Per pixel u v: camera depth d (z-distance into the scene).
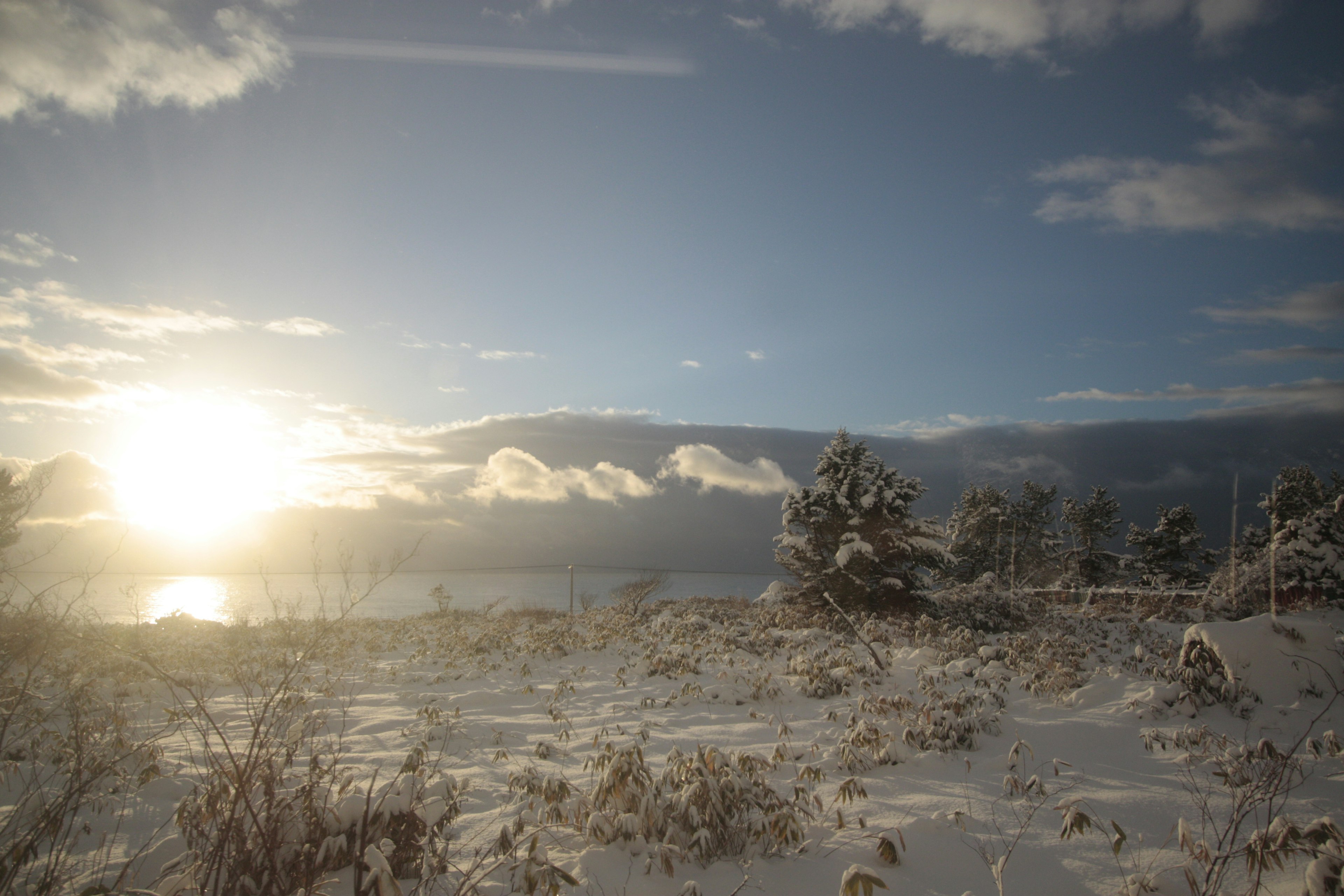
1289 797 4.83
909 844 4.36
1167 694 7.12
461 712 9.14
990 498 34.53
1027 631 15.14
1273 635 7.52
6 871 3.36
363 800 3.74
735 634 14.09
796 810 4.62
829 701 8.99
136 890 3.03
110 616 9.13
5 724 4.74
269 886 3.22
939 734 6.41
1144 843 4.34
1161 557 33.38
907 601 18.33
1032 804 5.03
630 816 4.12
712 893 3.71
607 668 12.69
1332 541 14.17
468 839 4.55
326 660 11.73
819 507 19.69
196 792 3.79
